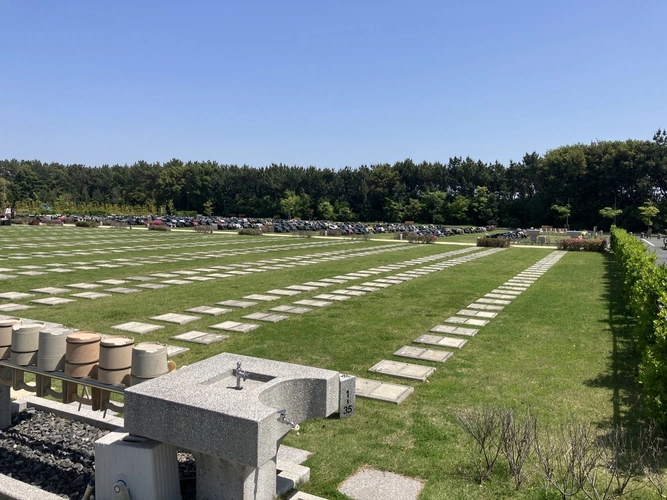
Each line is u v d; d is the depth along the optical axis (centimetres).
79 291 1330
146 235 3875
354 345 843
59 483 410
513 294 1396
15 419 537
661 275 705
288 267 1983
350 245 3350
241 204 9225
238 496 337
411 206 8306
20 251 2355
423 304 1228
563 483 379
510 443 419
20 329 461
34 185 9931
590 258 2630
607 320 1049
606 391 628
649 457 446
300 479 407
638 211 6291
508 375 693
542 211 7094
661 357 500
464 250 3136
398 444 481
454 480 412
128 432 358
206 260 2180
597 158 6800
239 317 1047
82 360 430
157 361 399
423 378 675
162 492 354
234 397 339
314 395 380
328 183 9238
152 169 10256
